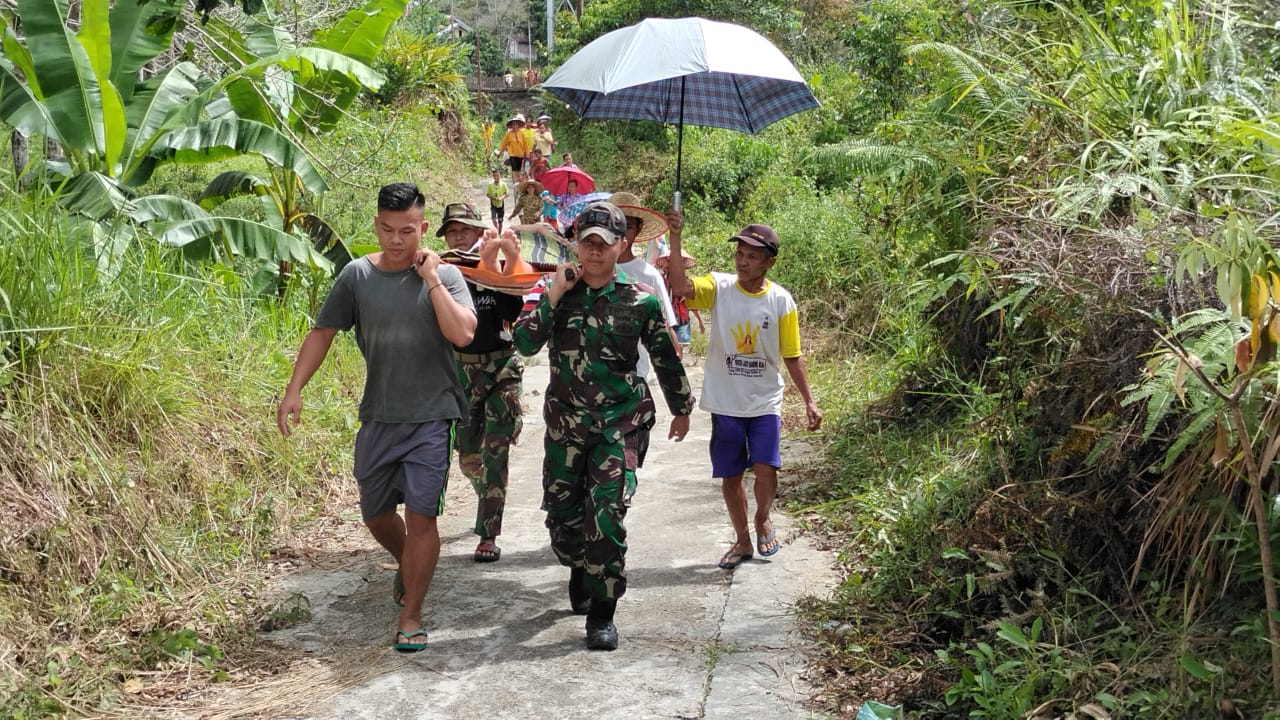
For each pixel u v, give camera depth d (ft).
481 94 132.46
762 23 95.20
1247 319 11.08
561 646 14.79
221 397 20.77
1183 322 12.37
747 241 16.97
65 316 17.30
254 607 15.96
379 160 45.19
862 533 17.93
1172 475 12.42
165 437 18.22
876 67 52.90
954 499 16.15
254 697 13.26
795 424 26.53
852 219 37.65
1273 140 12.35
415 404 14.44
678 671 13.91
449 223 19.02
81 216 22.86
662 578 17.26
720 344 17.47
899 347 25.89
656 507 20.99
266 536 18.53
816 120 67.05
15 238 17.48
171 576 15.84
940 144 18.71
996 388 20.15
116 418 17.47
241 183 29.89
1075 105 16.71
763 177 62.64
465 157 96.07
